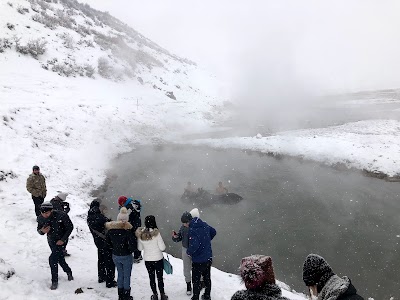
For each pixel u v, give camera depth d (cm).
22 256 788
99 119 2391
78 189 1494
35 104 2134
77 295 637
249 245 1060
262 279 247
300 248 1035
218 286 761
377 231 1125
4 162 1416
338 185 1555
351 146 1973
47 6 4391
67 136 1988
